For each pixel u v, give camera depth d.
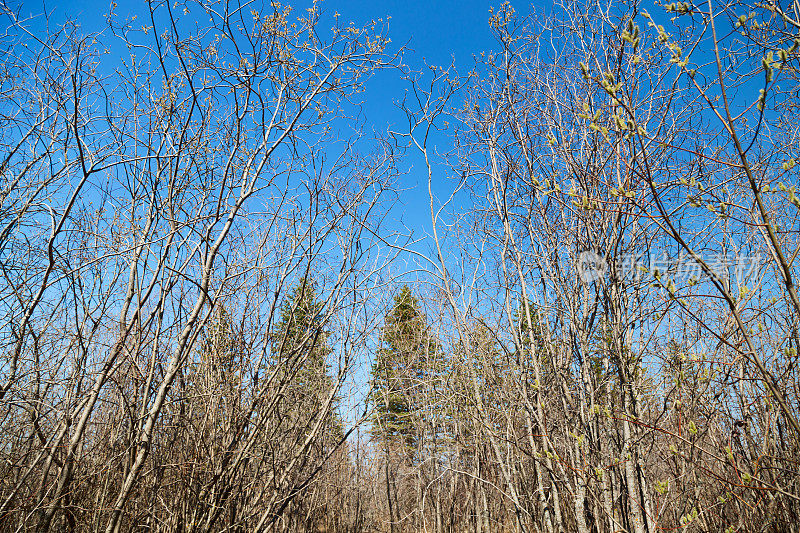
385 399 7.36
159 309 5.04
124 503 4.46
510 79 5.52
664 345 4.41
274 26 5.11
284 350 6.61
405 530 12.41
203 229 5.59
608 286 4.30
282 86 5.36
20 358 4.93
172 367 4.81
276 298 6.28
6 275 4.72
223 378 5.96
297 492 6.37
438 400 7.49
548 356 5.15
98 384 4.59
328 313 6.55
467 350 5.74
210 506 5.43
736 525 4.21
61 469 4.44
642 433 4.07
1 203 5.13
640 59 3.30
